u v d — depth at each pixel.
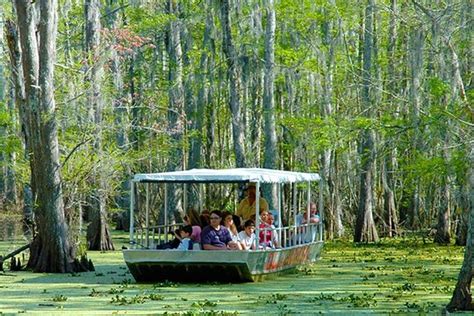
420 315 16.98
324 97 41.12
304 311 17.73
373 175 42.28
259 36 38.03
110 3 44.72
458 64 28.42
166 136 40.31
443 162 28.42
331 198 43.31
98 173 31.73
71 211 29.95
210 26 39.16
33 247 26.25
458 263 28.36
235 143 36.62
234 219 24.59
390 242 38.59
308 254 26.84
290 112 41.75
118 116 34.69
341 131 35.28
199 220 23.44
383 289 21.44
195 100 45.88
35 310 17.97
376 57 40.56
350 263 28.30
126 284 22.30
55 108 26.61
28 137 27.89
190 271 22.30
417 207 42.22
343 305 18.58
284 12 43.03
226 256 21.86
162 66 49.09
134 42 34.75
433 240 39.00
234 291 20.84
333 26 45.78
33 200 27.27
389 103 34.88
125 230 45.41
